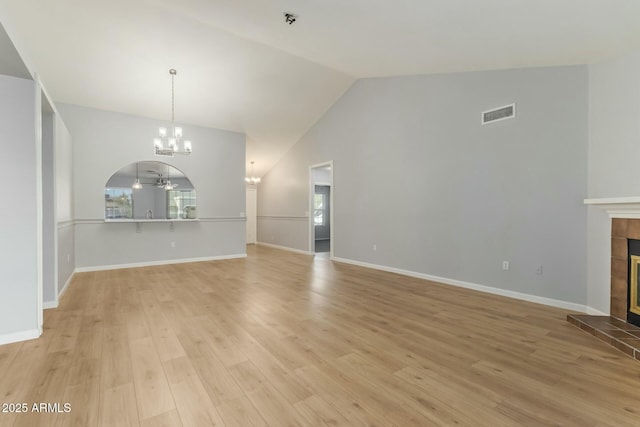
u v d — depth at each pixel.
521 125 3.58
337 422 1.53
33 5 3.35
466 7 2.32
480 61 3.54
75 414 1.58
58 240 3.58
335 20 2.96
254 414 1.59
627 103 2.74
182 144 6.27
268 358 2.19
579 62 3.11
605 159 2.95
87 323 2.87
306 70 5.20
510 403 1.68
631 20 2.21
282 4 2.79
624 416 1.57
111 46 4.09
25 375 1.96
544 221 3.43
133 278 4.79
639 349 2.17
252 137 7.31
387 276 4.93
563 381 1.90
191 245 6.42
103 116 5.50
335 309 3.28
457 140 4.25
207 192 6.58
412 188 4.90
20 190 2.50
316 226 11.02
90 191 5.37
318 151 7.01
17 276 2.47
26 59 2.37
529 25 2.46
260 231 9.75
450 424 1.51
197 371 2.01
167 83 5.00
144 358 2.19
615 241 2.81
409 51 3.56
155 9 3.55
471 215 4.10
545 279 3.43
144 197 6.03
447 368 2.06
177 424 1.51
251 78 5.17
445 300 3.61
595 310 3.04
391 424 1.52
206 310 3.25
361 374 1.98
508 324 2.85
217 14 3.40
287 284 4.41
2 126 2.45
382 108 5.39
